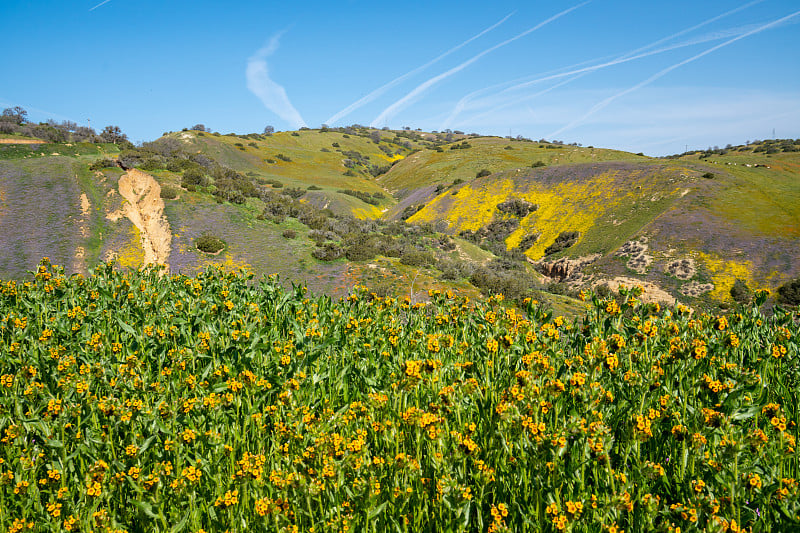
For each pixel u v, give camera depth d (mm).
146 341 4848
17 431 3109
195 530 2670
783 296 41188
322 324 5297
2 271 33844
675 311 4695
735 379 3422
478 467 2705
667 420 3133
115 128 75188
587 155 128500
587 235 66812
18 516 2891
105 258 37688
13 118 83312
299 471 2773
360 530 2744
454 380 3785
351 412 3381
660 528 2340
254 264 38281
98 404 3299
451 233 81312
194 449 3070
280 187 109938
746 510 2465
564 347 4359
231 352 4402
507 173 92375
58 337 5199
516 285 31281
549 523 2555
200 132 147125
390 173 148500
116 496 2875
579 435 2703
